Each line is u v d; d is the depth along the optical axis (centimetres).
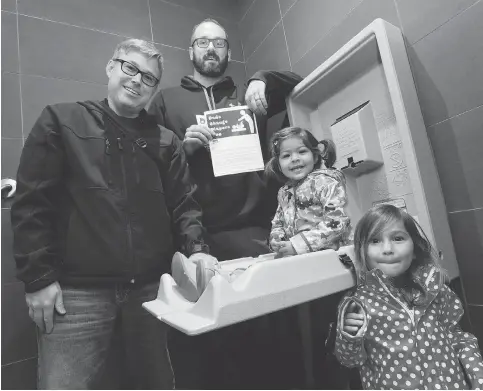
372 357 63
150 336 80
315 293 58
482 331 88
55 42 141
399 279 67
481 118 86
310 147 97
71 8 148
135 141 88
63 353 73
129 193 83
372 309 63
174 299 61
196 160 114
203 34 126
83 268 76
